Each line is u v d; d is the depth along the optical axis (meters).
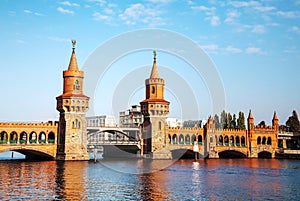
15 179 77.56
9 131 125.00
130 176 85.50
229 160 152.62
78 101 134.50
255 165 123.81
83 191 64.19
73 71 137.00
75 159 131.62
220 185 74.06
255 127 178.25
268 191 67.81
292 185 75.12
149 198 59.44
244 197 61.97
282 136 191.62
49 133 138.88
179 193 64.19
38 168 100.94
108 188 67.62
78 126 134.62
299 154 171.88
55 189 65.62
